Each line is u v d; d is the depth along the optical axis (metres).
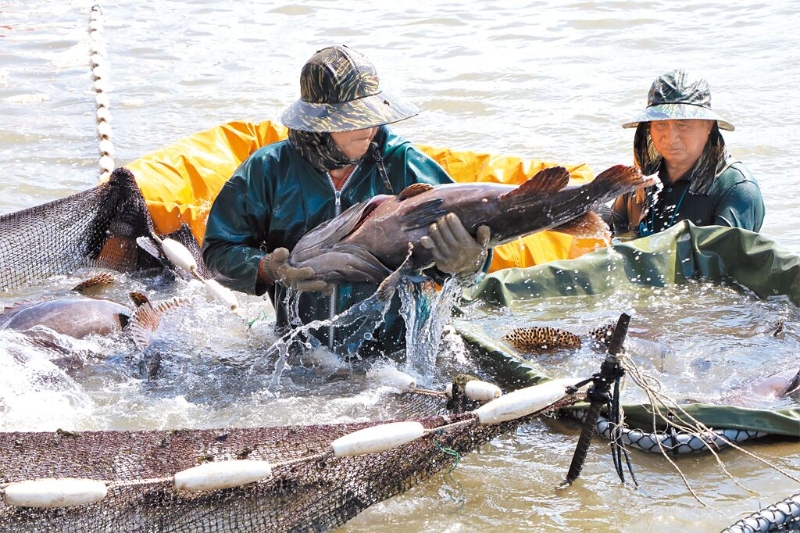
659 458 4.45
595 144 9.03
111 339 5.66
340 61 4.98
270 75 11.52
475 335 5.41
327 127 4.89
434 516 4.11
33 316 5.76
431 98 10.43
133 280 7.06
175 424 4.86
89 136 9.62
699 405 4.46
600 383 3.91
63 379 5.27
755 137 8.92
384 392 4.94
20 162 8.94
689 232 6.40
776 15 12.87
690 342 5.48
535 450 4.59
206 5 15.09
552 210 4.53
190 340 5.76
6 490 3.60
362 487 4.01
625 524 3.98
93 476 3.93
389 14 14.07
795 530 3.75
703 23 12.74
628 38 12.30
